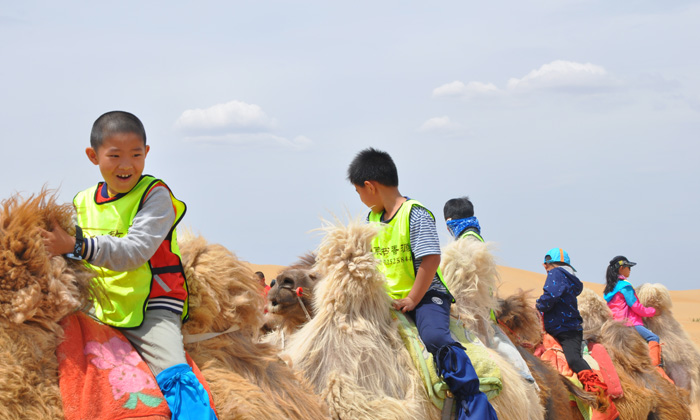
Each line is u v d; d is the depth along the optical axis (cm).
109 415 306
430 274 525
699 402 1156
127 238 338
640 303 1182
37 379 298
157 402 320
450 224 754
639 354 890
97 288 345
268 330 598
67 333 321
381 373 487
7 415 281
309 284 552
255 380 381
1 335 299
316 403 414
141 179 363
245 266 411
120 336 340
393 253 547
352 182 569
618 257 1196
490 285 617
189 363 351
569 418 686
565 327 810
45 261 314
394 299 530
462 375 489
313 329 502
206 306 379
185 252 390
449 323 532
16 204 320
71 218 333
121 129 348
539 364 680
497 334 627
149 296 351
